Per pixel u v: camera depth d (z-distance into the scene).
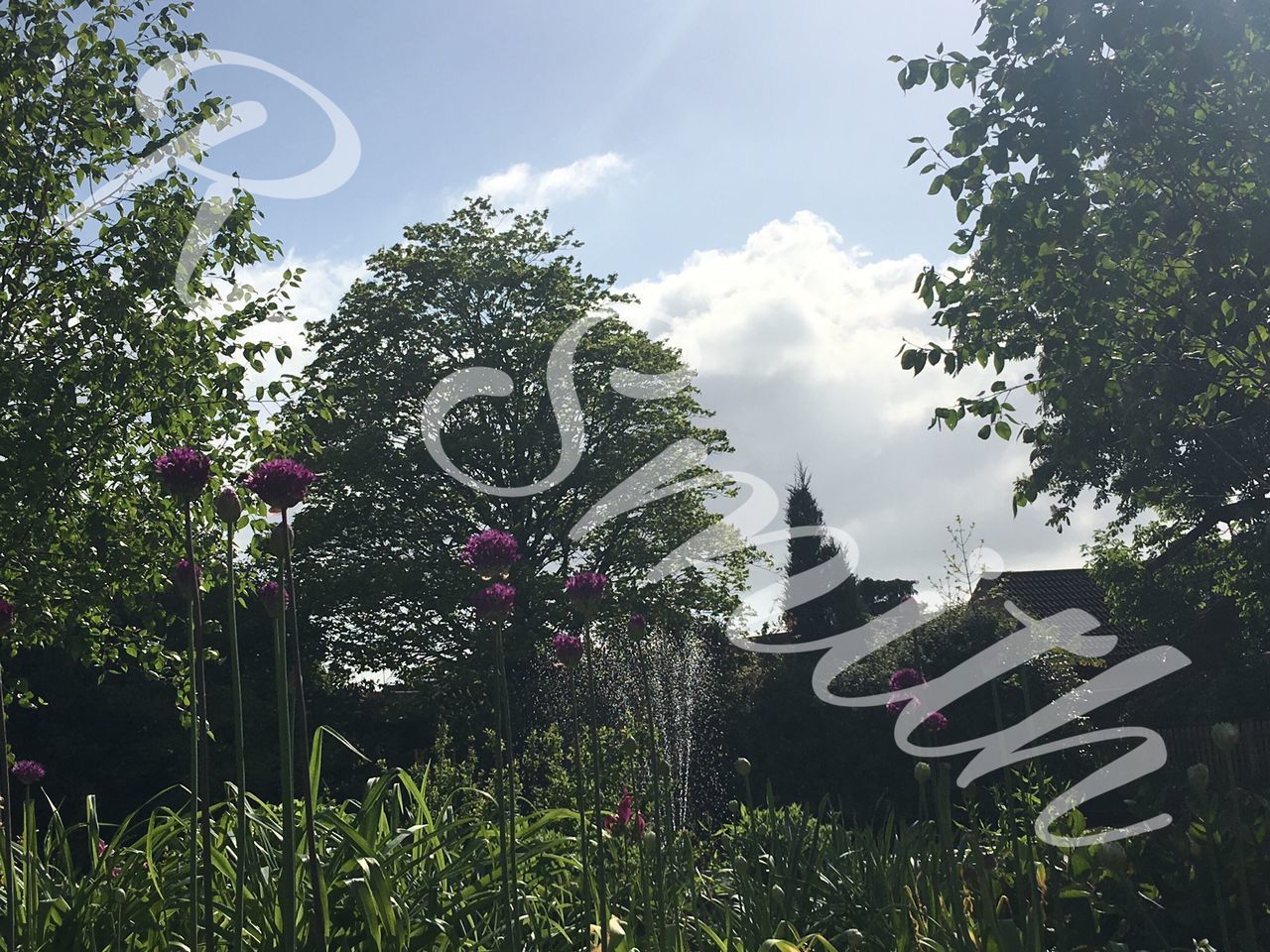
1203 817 4.14
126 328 10.18
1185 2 6.53
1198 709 18.69
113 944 3.60
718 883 5.63
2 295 10.18
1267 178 6.84
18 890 4.02
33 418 9.63
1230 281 7.51
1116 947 3.62
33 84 10.19
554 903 4.23
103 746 21.55
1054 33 6.78
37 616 9.95
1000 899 4.27
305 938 3.44
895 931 4.31
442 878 3.82
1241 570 16.98
